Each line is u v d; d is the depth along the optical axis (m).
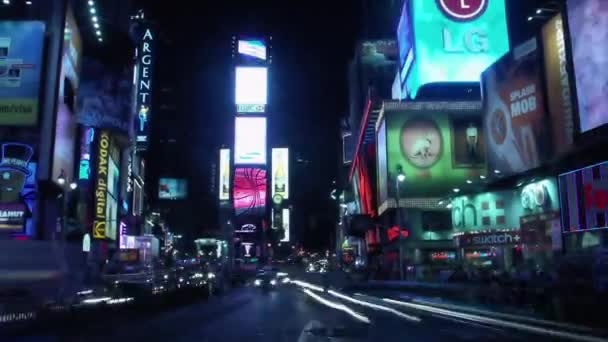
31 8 53.84
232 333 18.31
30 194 50.94
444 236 61.81
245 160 178.00
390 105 64.88
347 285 57.94
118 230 77.94
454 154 63.53
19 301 16.48
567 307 19.53
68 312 18.39
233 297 44.31
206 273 70.06
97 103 69.50
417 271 55.00
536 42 39.78
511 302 25.66
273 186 196.12
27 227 50.31
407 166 63.34
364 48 108.88
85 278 22.03
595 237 29.17
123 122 72.62
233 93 181.88
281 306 32.88
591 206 29.44
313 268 162.12
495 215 41.75
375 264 75.50
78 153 67.00
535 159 39.91
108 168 69.94
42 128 51.88
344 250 125.56
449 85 68.00
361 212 89.06
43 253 18.00
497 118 45.69
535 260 34.34
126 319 22.72
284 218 195.88
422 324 21.23
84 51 69.44
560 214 32.12
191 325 21.39
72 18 58.16
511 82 43.50
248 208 175.50
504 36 69.06
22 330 16.20
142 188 108.75
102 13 70.44
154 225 122.88
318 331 18.72
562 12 33.31
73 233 61.09
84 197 65.75
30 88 52.19
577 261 20.05
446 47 68.75
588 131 29.67
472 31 69.06
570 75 32.34
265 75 183.38
